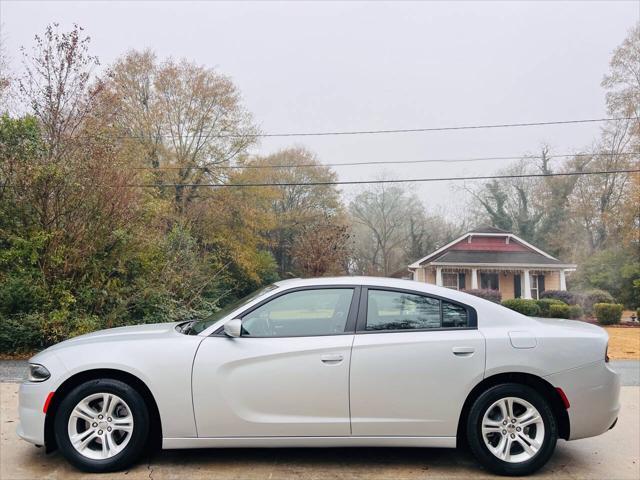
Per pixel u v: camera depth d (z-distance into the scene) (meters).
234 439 3.95
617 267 30.97
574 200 40.19
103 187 10.37
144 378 3.92
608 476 4.02
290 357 3.98
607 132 36.94
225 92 30.84
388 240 54.78
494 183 49.66
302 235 27.06
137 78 29.28
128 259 11.22
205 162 30.70
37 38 11.01
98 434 3.96
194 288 13.94
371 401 3.96
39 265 9.98
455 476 3.96
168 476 3.87
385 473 4.01
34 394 3.94
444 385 3.97
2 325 9.34
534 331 4.12
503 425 4.00
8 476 3.86
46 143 10.54
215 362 3.96
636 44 32.59
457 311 4.21
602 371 4.06
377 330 4.12
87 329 9.76
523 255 34.25
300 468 4.09
